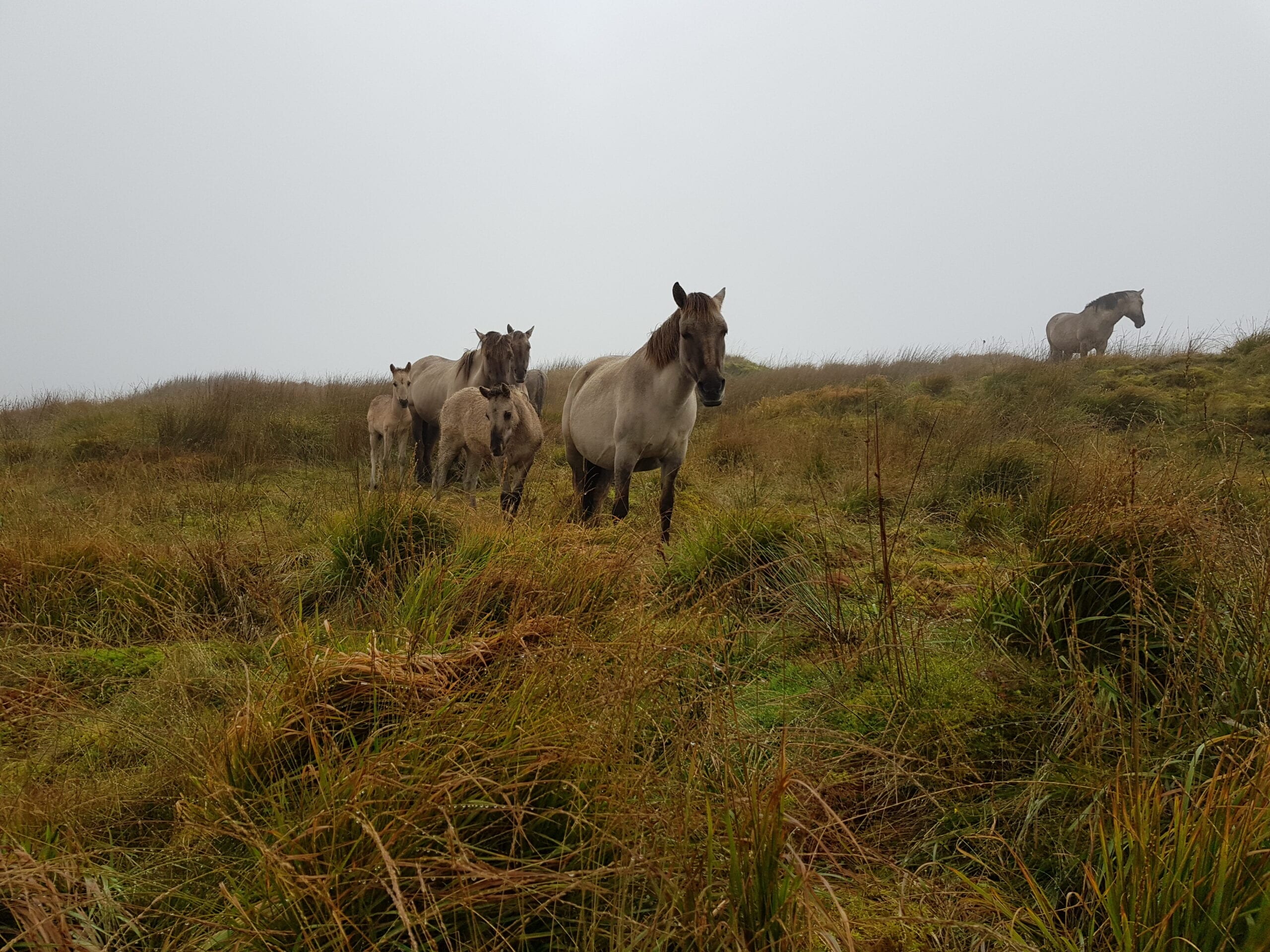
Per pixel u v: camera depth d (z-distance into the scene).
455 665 2.22
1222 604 2.27
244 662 2.68
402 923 1.39
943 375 11.75
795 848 1.79
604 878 1.49
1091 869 1.51
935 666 2.47
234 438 9.50
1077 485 3.46
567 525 3.55
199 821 1.77
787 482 6.35
